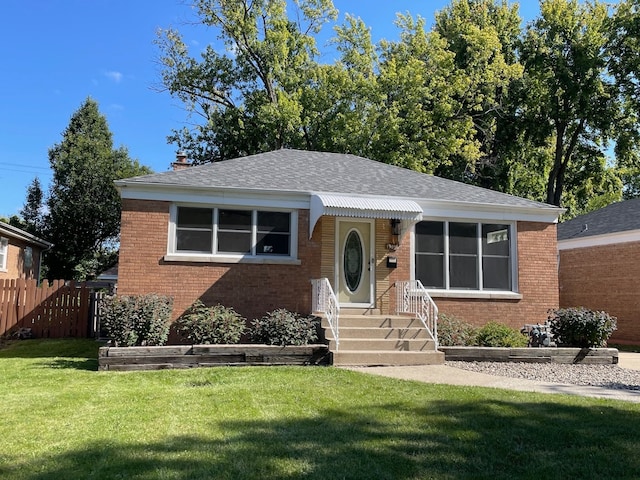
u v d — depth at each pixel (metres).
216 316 11.28
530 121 32.47
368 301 13.64
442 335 12.20
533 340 12.78
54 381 8.53
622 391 8.22
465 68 32.62
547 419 6.11
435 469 4.46
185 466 4.41
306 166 15.70
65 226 32.53
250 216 13.13
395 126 29.19
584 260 21.66
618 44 30.48
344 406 6.68
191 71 32.78
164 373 9.34
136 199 12.42
